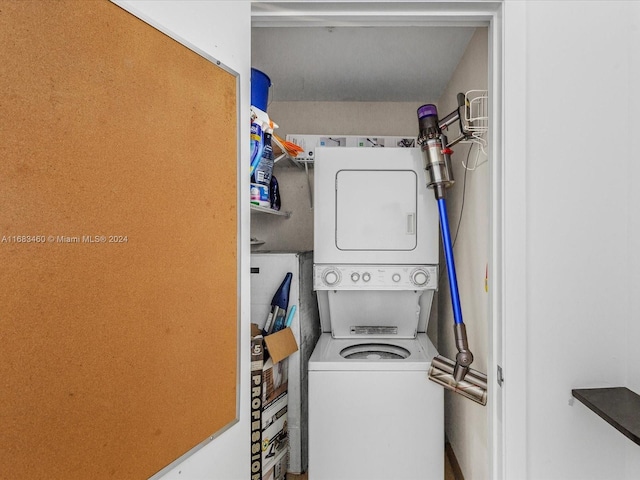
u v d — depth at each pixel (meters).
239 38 1.11
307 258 2.34
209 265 0.99
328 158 2.11
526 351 1.15
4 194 0.62
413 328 2.26
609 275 1.15
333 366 1.85
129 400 0.80
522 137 1.15
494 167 1.22
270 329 2.06
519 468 1.15
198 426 0.96
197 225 0.96
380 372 1.84
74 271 0.71
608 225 1.15
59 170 0.68
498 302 1.20
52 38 0.67
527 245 1.16
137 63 0.81
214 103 1.01
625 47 1.15
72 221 0.70
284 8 1.22
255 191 1.58
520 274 1.16
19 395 0.64
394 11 1.23
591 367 1.15
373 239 2.11
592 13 1.15
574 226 1.15
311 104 2.75
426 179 2.10
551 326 1.15
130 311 0.80
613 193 1.15
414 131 2.72
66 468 0.70
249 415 1.15
